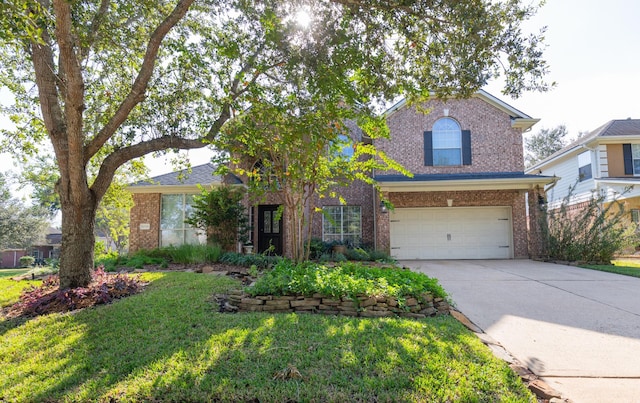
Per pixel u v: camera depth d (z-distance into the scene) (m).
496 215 14.66
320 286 5.48
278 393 3.06
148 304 5.71
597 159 17.27
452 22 6.15
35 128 9.20
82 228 6.87
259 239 15.45
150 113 9.02
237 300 5.68
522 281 8.61
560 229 13.02
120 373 3.54
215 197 12.54
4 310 5.96
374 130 7.88
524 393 3.08
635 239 11.97
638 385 3.30
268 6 6.32
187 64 8.52
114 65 9.20
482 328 5.00
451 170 15.00
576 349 4.18
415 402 2.92
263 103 7.03
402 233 14.81
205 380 3.28
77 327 4.85
